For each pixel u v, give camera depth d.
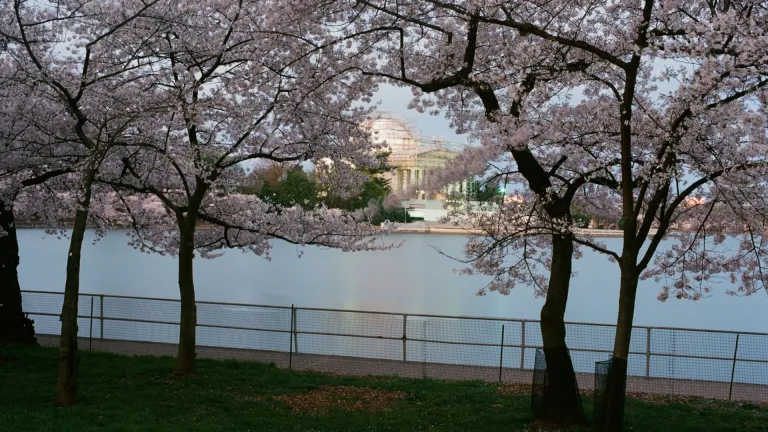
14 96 14.49
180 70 14.95
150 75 15.05
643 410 13.35
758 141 9.99
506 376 16.64
